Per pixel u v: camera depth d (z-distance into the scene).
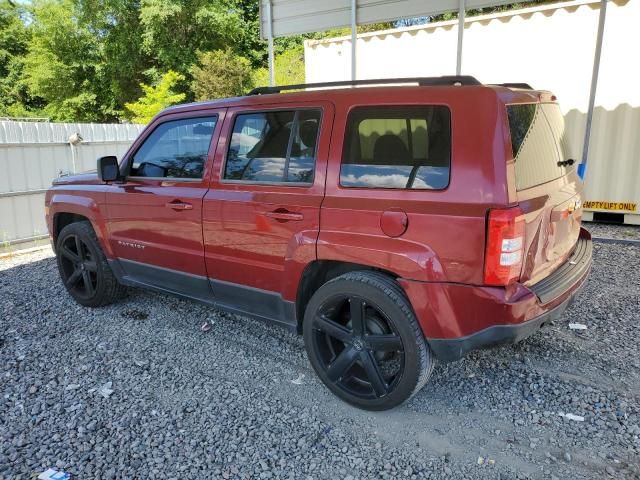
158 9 25.08
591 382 3.25
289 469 2.54
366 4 6.64
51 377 3.47
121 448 2.71
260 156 3.36
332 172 2.99
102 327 4.32
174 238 3.84
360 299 2.88
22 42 34.22
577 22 7.20
